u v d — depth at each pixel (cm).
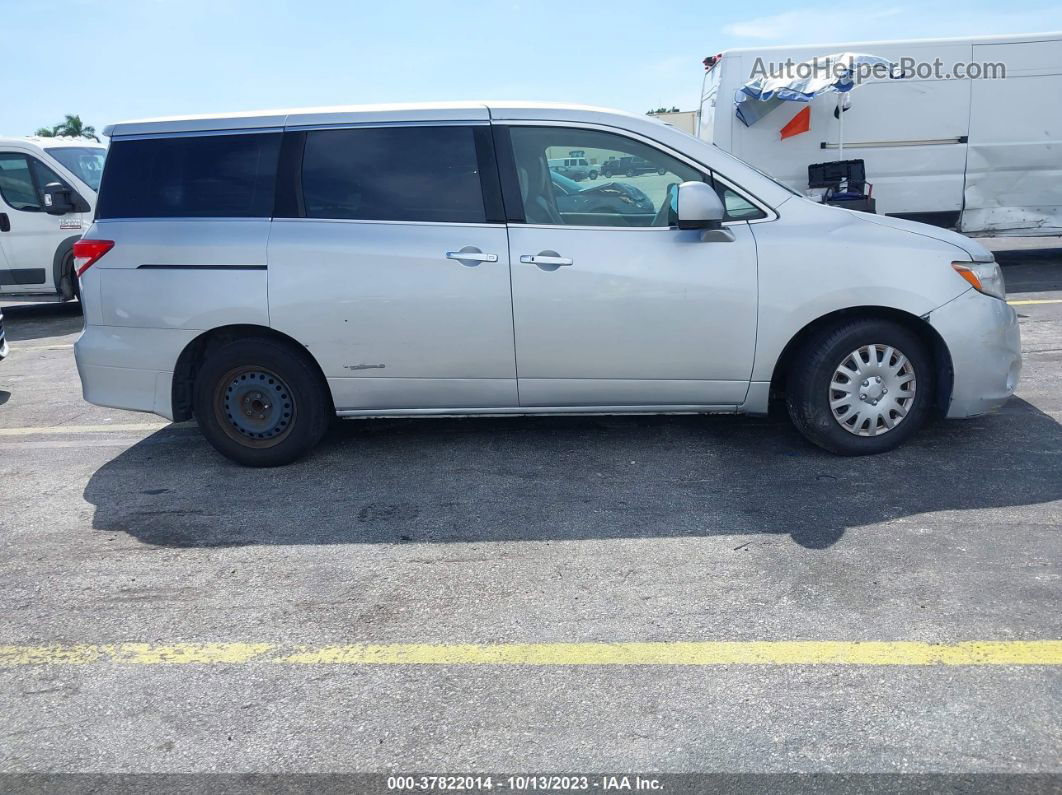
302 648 326
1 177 1084
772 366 469
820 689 288
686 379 475
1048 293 955
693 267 459
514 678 302
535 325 466
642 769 255
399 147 478
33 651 332
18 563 407
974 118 1090
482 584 368
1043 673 290
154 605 363
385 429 574
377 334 474
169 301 481
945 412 473
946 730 265
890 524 405
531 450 525
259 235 476
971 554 373
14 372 829
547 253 461
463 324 469
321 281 470
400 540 413
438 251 466
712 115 1170
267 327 480
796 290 457
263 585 376
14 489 507
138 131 495
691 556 384
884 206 1122
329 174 480
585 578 369
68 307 1252
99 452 568
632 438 538
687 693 289
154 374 492
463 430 566
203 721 286
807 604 340
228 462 532
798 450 503
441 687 298
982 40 1072
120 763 268
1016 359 478
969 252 465
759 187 470
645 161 469
